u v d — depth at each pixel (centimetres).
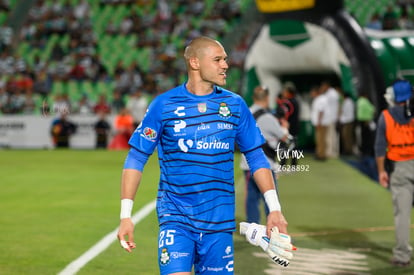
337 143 4806
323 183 3316
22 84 6869
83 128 6038
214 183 852
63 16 8038
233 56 6525
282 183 3316
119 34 7700
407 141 1515
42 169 4088
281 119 1766
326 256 1661
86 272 1504
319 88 5022
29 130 6131
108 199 2747
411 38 4769
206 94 866
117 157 5012
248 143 888
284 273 1476
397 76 4550
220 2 7525
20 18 8262
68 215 2328
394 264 1574
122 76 6738
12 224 2142
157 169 4078
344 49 4591
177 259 845
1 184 3312
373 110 4459
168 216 860
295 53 4847
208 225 851
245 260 1584
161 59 7100
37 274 1485
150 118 865
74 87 6869
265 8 4909
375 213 2391
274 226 855
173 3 7819
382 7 7138
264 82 5109
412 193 1547
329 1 4666
